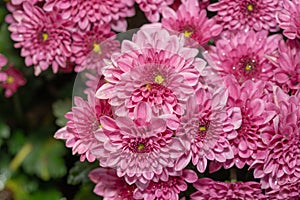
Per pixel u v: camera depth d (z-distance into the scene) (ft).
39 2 1.66
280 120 1.46
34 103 2.04
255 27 1.62
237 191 1.52
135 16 1.72
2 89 1.94
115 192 1.60
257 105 1.48
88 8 1.61
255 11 1.60
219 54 1.58
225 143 1.47
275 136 1.45
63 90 1.95
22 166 1.96
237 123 1.47
